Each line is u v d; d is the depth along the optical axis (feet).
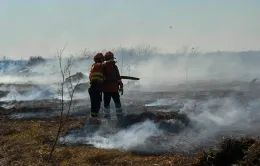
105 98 33.12
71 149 24.07
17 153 22.84
